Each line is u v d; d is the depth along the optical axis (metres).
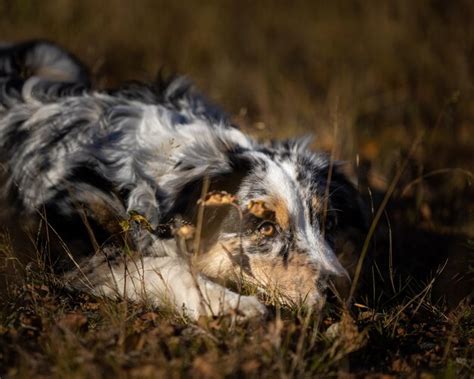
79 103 9.65
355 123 15.02
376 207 11.02
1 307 7.61
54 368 6.31
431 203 11.81
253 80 17.80
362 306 8.02
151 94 9.98
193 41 20.09
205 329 6.91
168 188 8.54
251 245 8.10
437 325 8.07
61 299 8.05
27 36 17.83
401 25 20.30
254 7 23.28
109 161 8.94
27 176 9.38
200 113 9.78
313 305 7.49
